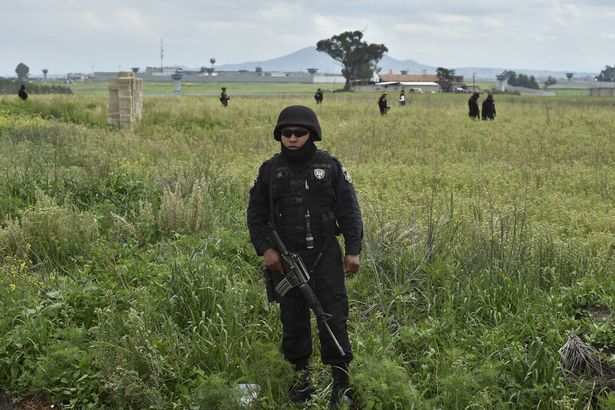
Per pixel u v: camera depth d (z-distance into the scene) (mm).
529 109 39500
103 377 4496
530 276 6219
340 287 4285
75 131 18062
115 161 12602
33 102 29719
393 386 4289
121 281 6004
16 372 4742
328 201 4211
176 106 30000
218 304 5305
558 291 6023
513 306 5680
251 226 4348
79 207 9164
